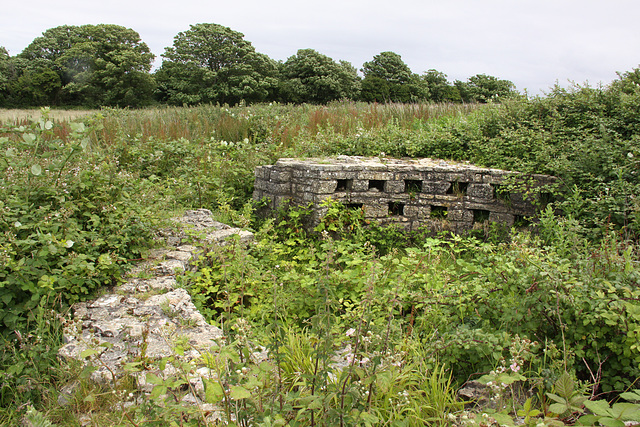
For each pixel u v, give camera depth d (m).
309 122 11.98
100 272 4.28
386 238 7.11
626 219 5.84
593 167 6.58
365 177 7.16
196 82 41.84
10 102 41.97
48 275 3.88
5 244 3.71
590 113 7.96
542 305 3.40
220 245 5.86
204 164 8.66
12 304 3.66
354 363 2.39
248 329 2.72
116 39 46.78
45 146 5.09
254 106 16.12
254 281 4.94
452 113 13.23
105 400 2.85
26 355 3.27
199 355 3.21
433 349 3.47
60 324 3.49
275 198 7.51
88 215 4.67
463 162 8.12
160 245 5.52
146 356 3.10
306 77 45.41
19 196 4.48
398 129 10.12
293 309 4.80
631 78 9.13
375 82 47.22
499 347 3.24
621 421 1.87
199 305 4.58
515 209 7.02
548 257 3.95
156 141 9.35
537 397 3.04
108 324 3.65
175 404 2.19
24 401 3.04
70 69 43.06
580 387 3.07
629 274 3.57
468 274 4.58
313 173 6.94
